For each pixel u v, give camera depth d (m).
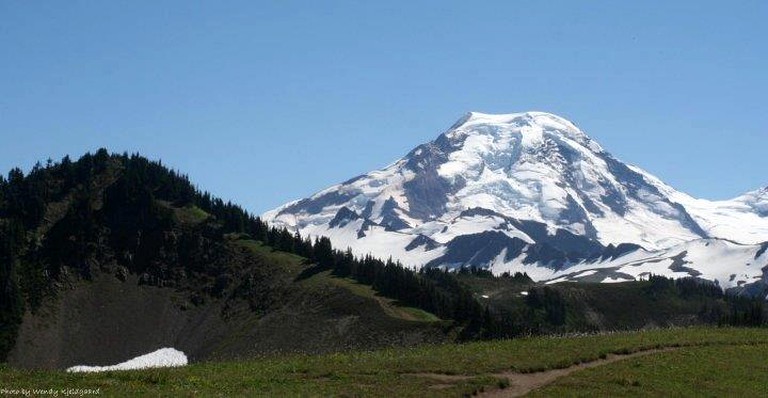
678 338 81.38
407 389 54.69
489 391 56.62
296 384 55.56
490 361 64.50
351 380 57.41
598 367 65.12
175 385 53.38
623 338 79.81
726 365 69.94
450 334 171.50
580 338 80.19
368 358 67.00
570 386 58.31
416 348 76.31
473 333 170.00
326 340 184.12
